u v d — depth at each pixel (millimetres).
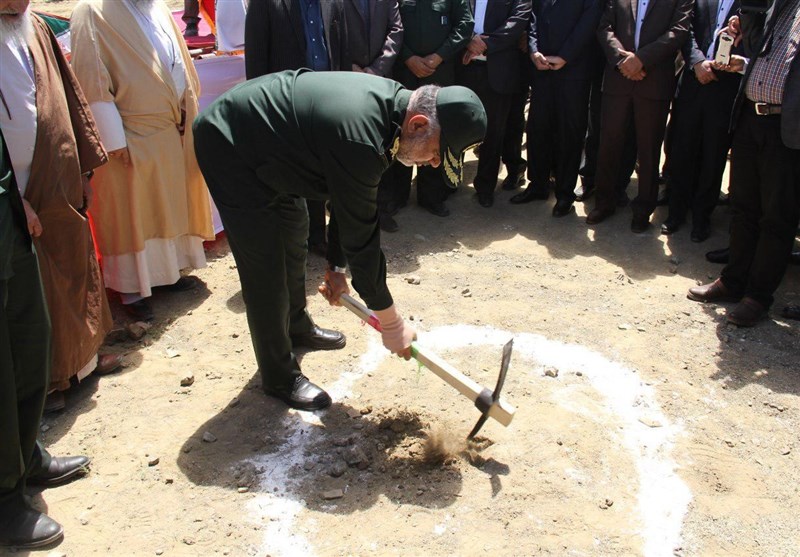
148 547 3004
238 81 5559
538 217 6121
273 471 3402
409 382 4004
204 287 5051
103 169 4309
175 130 4547
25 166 3375
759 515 3188
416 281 5070
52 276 3586
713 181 5508
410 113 2992
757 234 4594
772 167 4254
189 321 4637
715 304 4844
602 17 5551
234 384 4023
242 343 4410
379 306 3248
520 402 3854
